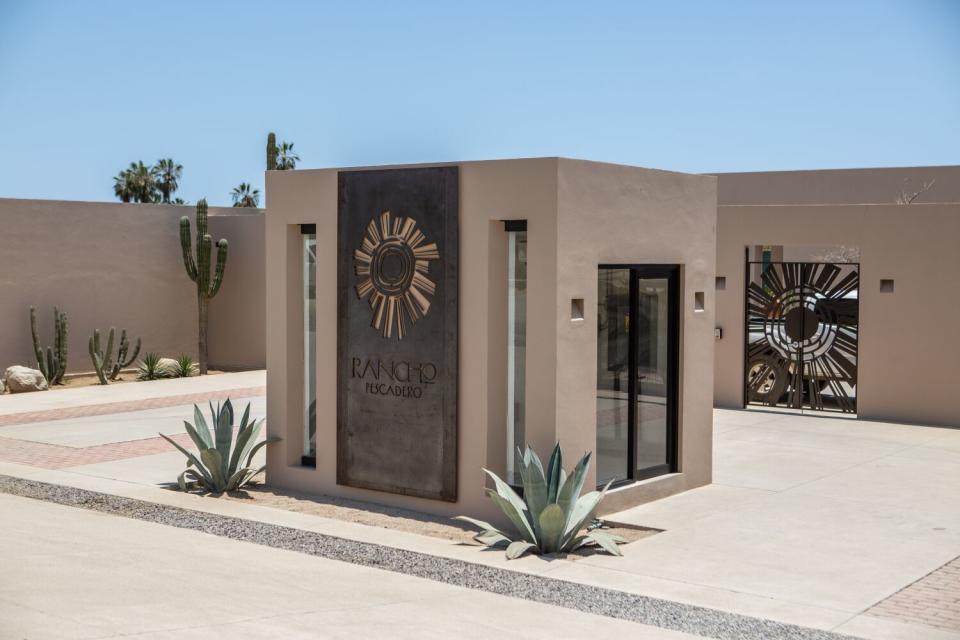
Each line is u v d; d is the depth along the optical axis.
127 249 23.75
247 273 24.62
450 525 9.73
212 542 8.74
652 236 10.56
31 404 18.45
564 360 9.42
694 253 11.23
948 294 15.95
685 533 9.32
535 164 9.36
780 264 17.53
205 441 11.20
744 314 17.75
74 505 10.23
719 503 10.62
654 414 10.95
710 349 11.54
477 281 9.70
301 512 10.11
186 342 25.06
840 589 7.64
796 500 10.77
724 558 8.48
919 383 16.22
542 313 9.39
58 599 6.70
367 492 10.56
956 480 11.87
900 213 16.23
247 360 24.80
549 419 9.39
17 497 10.56
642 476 10.74
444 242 9.82
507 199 9.52
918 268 16.16
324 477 10.88
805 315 17.38
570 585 7.62
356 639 6.12
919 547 8.89
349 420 10.55
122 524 9.38
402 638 6.19
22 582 7.12
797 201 33.38
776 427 15.84
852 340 16.95
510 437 9.93
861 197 32.44
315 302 11.14
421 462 10.05
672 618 6.85
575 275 9.53
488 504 9.70
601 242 9.84
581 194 9.55
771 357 17.78
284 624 6.37
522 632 6.42
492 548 8.77
